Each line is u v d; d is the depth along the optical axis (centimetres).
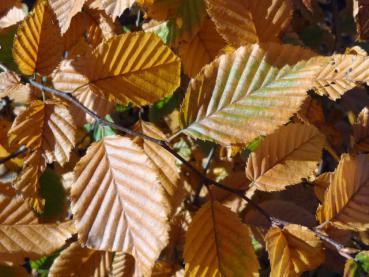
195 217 28
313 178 34
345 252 27
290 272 27
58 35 30
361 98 44
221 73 26
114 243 24
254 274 27
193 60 37
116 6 30
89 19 36
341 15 53
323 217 28
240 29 30
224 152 40
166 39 37
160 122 45
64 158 28
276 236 27
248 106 25
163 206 24
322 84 32
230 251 27
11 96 36
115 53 28
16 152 35
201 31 36
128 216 24
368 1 39
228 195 36
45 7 29
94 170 25
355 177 28
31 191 29
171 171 30
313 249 27
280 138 29
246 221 36
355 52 35
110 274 36
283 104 25
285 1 31
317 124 43
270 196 42
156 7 35
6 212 28
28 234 28
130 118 46
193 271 27
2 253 27
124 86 29
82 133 45
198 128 26
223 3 30
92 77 29
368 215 28
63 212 39
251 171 29
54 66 30
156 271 34
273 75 25
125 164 25
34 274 45
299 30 53
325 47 59
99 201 25
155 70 28
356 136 38
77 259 35
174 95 42
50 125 28
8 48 36
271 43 26
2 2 36
